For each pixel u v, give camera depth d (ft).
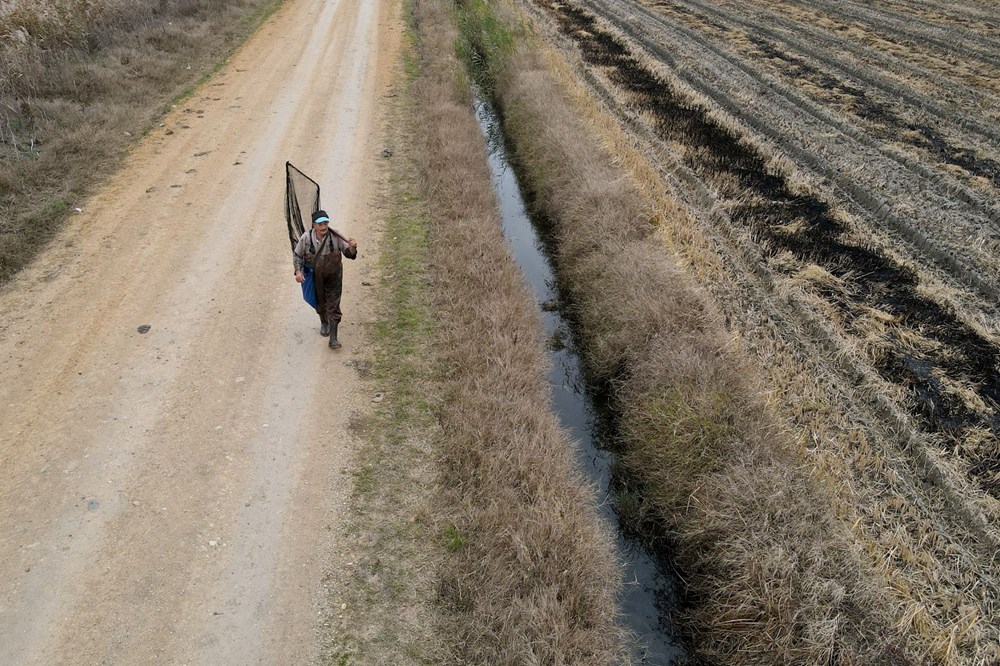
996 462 25.94
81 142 46.11
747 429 26.11
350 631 19.21
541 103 57.11
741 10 94.89
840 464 25.67
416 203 42.88
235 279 34.24
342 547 21.52
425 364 29.48
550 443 25.73
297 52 74.23
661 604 23.30
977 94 62.85
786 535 22.27
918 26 85.35
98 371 27.63
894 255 39.29
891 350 31.73
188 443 24.64
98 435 24.66
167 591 19.79
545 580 20.39
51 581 19.80
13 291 32.32
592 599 20.49
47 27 57.36
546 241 44.47
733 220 43.01
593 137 51.96
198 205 41.29
